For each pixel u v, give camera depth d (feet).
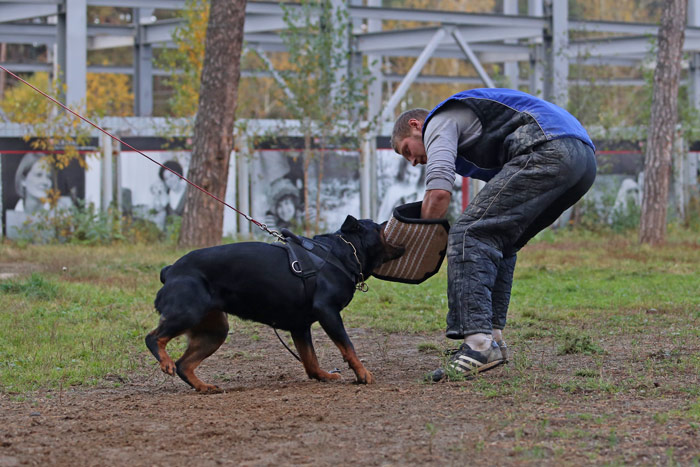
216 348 23.73
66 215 77.66
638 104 103.14
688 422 17.75
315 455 15.90
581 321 35.78
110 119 82.17
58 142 77.66
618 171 95.30
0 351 28.86
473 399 20.44
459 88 180.14
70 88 91.81
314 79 81.15
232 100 66.64
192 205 67.05
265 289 22.49
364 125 87.92
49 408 21.07
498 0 156.66
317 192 83.20
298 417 18.97
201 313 22.11
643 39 107.24
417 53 121.29
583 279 51.75
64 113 78.54
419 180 89.97
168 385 24.77
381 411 19.39
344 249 23.29
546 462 15.12
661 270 55.93
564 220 93.76
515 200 22.17
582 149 22.25
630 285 48.29
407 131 24.07
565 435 16.80
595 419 18.13
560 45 101.96
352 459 15.58
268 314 22.95
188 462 15.66
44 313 36.91
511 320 36.19
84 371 25.98
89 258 61.31
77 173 78.74
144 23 109.40
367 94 85.30
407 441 16.70
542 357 26.45
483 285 22.70
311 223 85.61
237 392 22.91
